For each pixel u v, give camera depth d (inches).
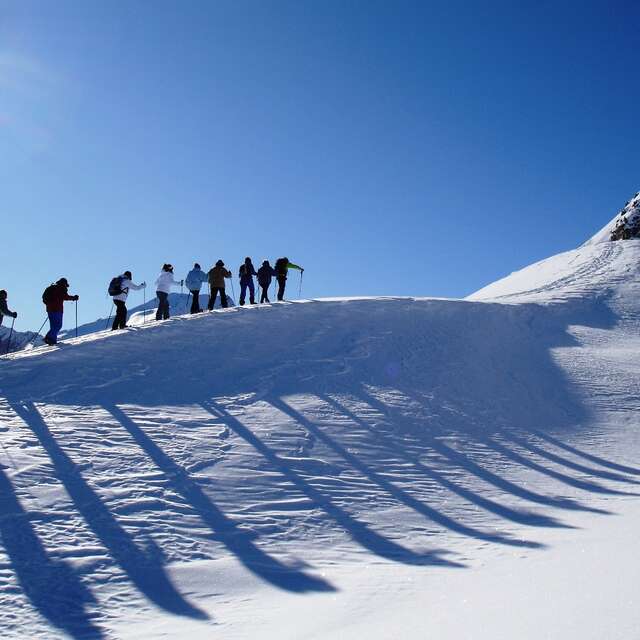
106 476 352.8
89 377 564.1
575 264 1540.4
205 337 711.7
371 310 887.1
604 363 784.3
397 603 205.8
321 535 307.6
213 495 346.0
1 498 308.2
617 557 233.0
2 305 690.8
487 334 851.4
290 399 558.3
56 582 232.5
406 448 478.3
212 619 203.5
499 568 247.0
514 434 550.9
